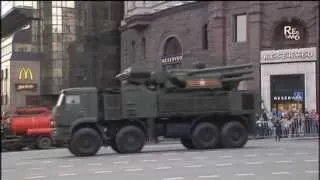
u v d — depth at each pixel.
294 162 24.16
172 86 33.22
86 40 85.31
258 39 54.25
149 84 33.06
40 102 73.75
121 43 77.19
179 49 63.34
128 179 18.98
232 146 33.53
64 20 83.06
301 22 53.03
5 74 65.12
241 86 54.47
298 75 53.12
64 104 31.47
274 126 45.94
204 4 58.69
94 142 31.33
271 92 53.94
